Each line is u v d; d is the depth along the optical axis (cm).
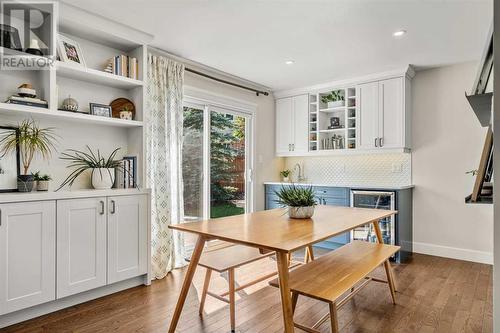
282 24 291
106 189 288
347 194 433
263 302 268
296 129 518
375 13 269
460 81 398
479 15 271
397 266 368
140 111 324
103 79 300
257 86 502
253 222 234
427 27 294
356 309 256
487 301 271
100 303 267
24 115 262
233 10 267
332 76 450
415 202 430
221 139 458
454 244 402
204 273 347
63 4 256
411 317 242
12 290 225
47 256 242
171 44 341
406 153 432
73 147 299
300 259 397
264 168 527
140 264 304
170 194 361
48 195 243
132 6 261
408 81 422
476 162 388
